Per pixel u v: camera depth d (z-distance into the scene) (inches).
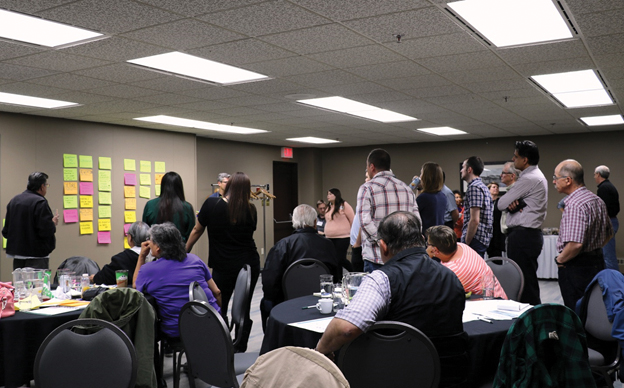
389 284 77.5
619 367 100.6
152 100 226.8
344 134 365.4
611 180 360.8
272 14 123.4
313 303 113.5
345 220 291.9
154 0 113.3
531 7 122.1
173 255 127.7
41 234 205.9
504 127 335.3
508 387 69.8
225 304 164.6
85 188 277.9
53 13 120.4
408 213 86.1
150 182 314.5
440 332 77.0
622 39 146.5
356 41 146.1
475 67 178.1
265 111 263.0
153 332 99.0
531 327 68.8
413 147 428.8
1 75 178.2
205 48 150.9
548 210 378.9
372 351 74.0
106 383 84.7
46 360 85.3
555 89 217.6
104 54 155.1
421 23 131.6
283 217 456.8
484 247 184.1
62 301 127.9
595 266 128.0
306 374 47.9
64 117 266.1
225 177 218.7
